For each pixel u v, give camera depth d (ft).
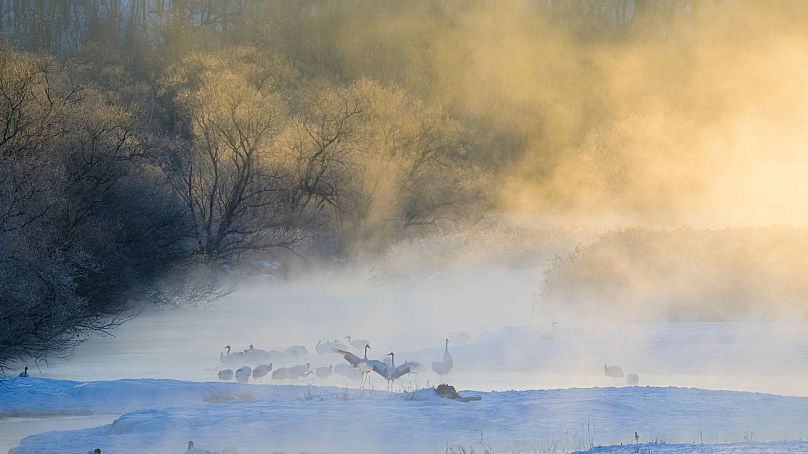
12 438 184.24
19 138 411.13
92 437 175.94
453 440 168.25
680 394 212.23
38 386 233.14
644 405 199.21
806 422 181.57
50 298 305.32
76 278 379.55
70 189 406.21
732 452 137.69
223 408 196.13
